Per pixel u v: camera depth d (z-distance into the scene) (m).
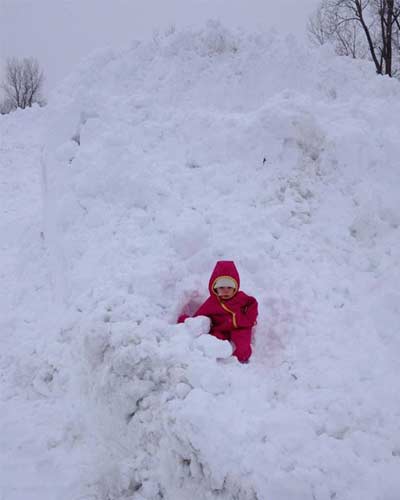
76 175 5.38
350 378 3.51
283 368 3.71
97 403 3.67
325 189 5.32
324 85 6.74
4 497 3.40
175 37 7.31
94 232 4.89
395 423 3.12
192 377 3.33
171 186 5.30
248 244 4.70
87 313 4.05
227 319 4.00
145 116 6.25
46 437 3.94
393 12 17.70
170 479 3.10
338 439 3.03
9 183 10.41
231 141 5.67
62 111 6.30
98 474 3.46
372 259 4.64
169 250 4.60
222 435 2.95
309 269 4.57
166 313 4.20
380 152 5.47
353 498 2.68
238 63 6.96
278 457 2.87
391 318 3.94
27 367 4.62
